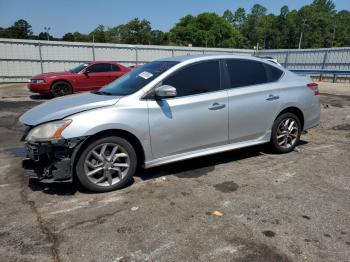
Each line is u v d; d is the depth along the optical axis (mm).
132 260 2697
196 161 5125
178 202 3721
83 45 23750
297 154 5512
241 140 4996
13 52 21516
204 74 4613
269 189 4078
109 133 3934
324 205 3648
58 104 4199
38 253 2787
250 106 4914
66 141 3668
